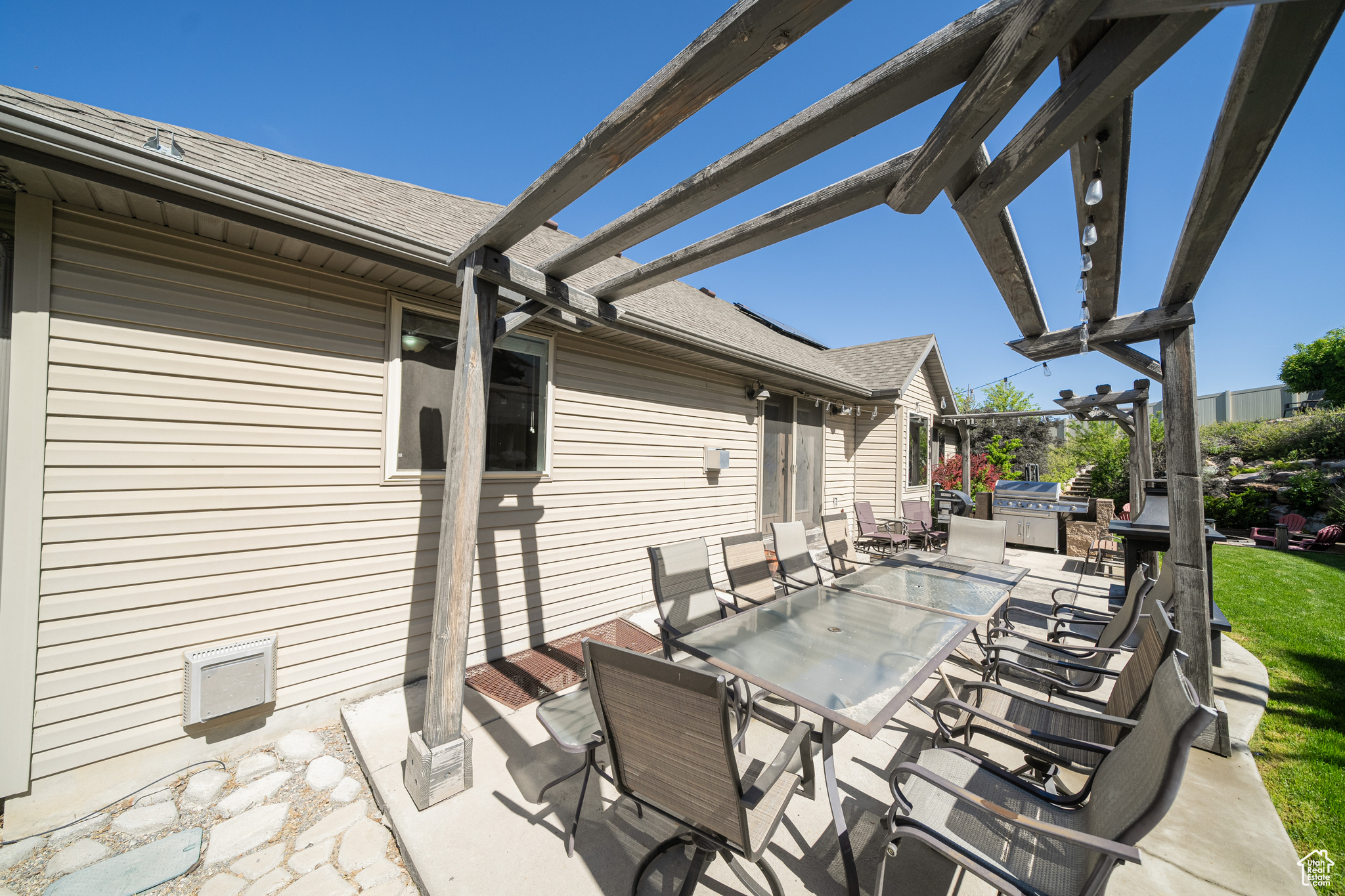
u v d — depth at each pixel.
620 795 2.53
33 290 2.37
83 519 2.49
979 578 4.32
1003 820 1.65
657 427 5.61
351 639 3.38
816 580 4.88
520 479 4.31
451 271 3.20
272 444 3.05
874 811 2.45
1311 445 12.40
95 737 2.51
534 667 4.02
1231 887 2.00
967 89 1.35
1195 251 2.62
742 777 2.00
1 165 2.08
